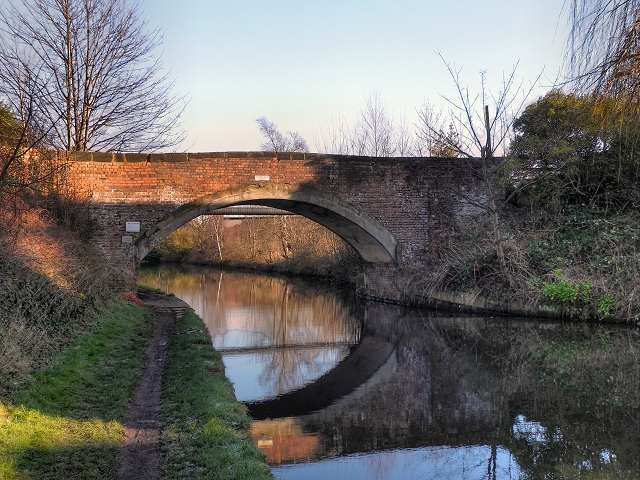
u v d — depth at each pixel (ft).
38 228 46.98
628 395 33.94
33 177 46.01
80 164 62.08
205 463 20.47
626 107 31.78
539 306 58.95
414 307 71.10
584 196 66.64
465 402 33.65
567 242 62.39
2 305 31.81
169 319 55.11
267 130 154.92
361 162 68.80
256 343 54.70
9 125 41.57
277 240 159.74
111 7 74.33
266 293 98.84
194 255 204.95
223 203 64.85
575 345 47.24
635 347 46.14
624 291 53.93
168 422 25.32
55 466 18.93
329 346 52.95
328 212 69.26
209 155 64.59
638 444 26.55
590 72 31.32
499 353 46.19
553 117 67.26
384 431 29.07
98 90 75.46
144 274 152.05
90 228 62.03
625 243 57.31
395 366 43.78
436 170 70.23
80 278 45.75
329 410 32.86
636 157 59.77
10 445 19.07
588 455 25.36
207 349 39.99
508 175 67.31
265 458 22.54
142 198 63.26
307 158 67.10
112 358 34.94
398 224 70.03
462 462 25.02
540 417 30.48
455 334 55.11
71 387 27.30
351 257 103.24
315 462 25.18
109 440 22.11
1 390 23.58
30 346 29.14
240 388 38.11
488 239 65.21
